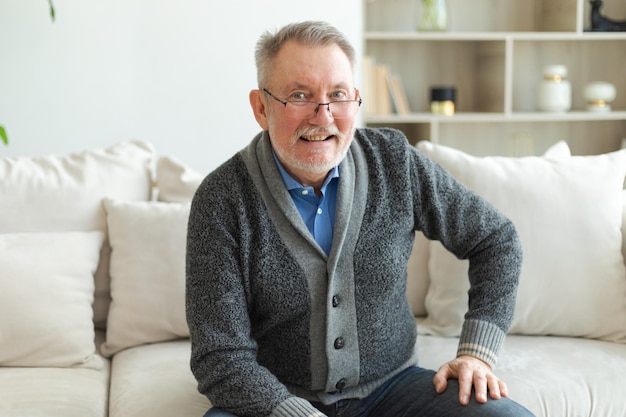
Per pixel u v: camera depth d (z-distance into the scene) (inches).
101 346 81.5
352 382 63.0
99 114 114.7
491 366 62.1
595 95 145.9
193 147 118.8
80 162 87.5
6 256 76.3
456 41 151.2
